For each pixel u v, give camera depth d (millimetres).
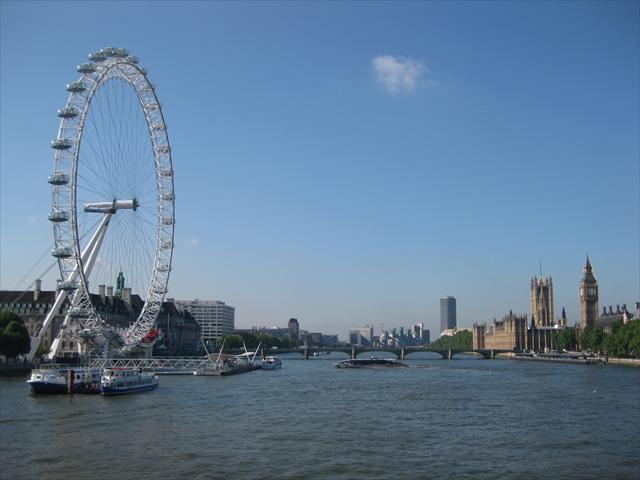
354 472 73625
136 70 185375
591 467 77500
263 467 75312
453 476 72562
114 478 70000
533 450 86500
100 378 151625
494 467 76875
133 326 197000
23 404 126562
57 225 171000
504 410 126812
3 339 198000
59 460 77500
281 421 109562
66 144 171000
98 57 176625
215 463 76938
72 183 170500
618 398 149625
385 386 188500
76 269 174250
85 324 186750
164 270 198000
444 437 95250
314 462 78062
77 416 111188
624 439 94562
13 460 77375
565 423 109312
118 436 92688
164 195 196250
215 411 121750
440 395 158625
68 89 172250
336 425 105688
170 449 84312
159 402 135000
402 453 83750
